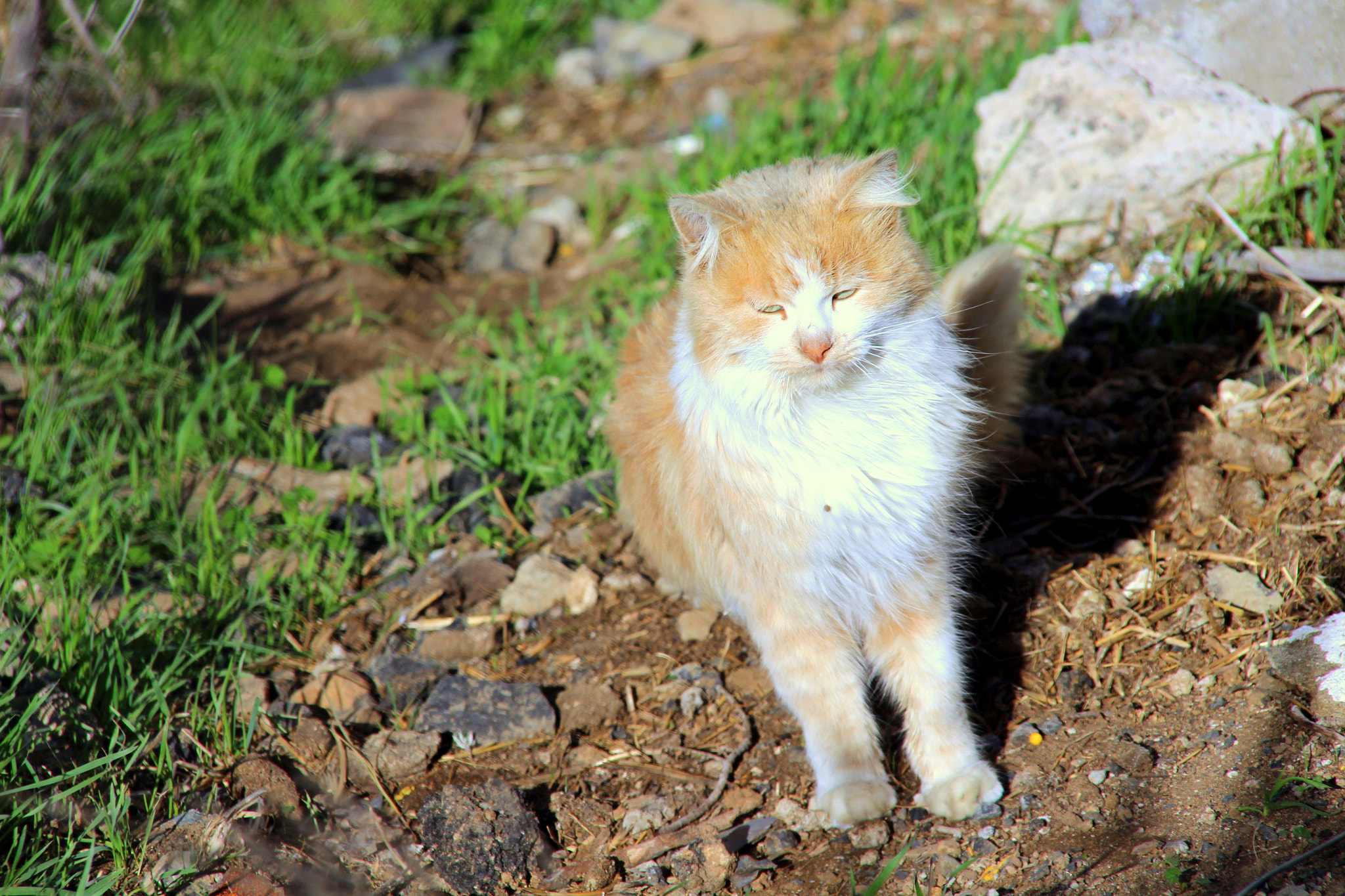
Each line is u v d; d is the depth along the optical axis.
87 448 4.26
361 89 7.97
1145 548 3.38
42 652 3.23
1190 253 4.29
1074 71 4.60
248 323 5.50
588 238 6.22
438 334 5.46
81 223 5.47
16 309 4.69
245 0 8.53
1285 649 2.80
